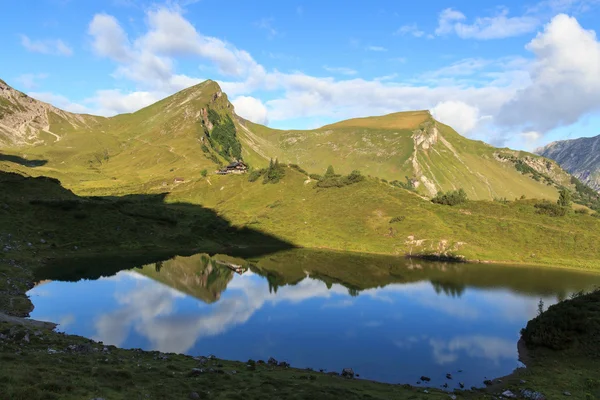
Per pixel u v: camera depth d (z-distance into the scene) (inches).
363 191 7268.7
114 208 5467.5
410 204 6638.8
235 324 2258.9
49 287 2920.8
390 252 5324.8
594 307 1930.4
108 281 3248.0
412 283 3602.4
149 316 2335.1
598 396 1282.0
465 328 2305.6
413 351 1900.8
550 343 1834.4
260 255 5054.1
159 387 983.6
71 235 4490.7
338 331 2197.3
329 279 3742.6
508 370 1668.3
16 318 1898.4
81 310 2375.7
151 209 6151.6
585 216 5940.0
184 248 5167.3
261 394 1054.4
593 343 1713.8
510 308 2787.9
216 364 1438.2
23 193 5103.3
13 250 3590.1
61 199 5216.5
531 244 5172.2
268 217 6855.3
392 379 1556.3
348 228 6141.7
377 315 2559.1
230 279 3644.2
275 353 1819.6
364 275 3954.2
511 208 6323.8
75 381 863.1
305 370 1561.3
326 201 7209.6
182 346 1830.7
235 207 7578.7
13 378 783.1
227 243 5659.5
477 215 6092.5
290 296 3043.8
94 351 1306.6
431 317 2532.0
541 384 1428.4
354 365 1702.8
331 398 1075.3
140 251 4704.7
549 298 3093.0
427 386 1478.8
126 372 1023.6
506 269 4357.8
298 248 5639.8
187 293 3006.9
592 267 4468.5
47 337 1376.7
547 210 6058.1
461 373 1635.1
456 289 3378.4
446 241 5255.9
